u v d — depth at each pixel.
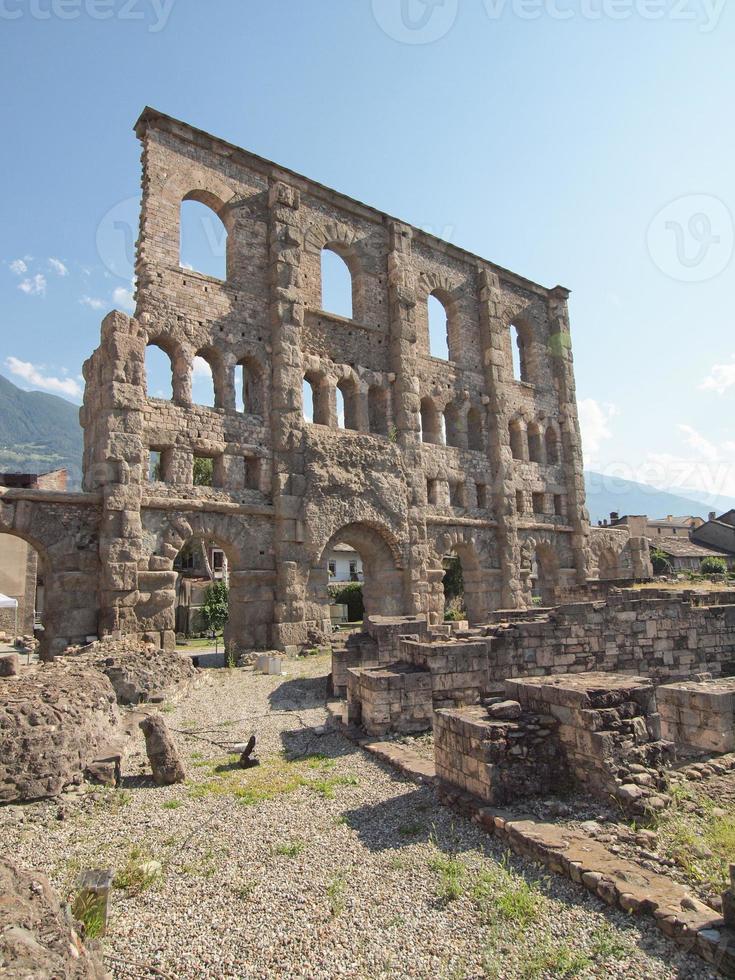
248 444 26.31
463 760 8.38
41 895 4.51
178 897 6.11
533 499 38.97
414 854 6.94
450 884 6.17
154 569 22.83
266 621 25.55
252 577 25.39
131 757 10.98
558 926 5.45
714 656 17.95
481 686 13.19
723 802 7.94
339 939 5.40
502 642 15.12
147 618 22.30
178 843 7.39
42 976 3.49
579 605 16.20
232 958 5.14
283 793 9.15
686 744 10.11
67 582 21.38
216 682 19.75
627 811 7.30
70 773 8.90
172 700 16.19
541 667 15.49
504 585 34.78
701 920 5.16
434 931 5.48
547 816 7.45
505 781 7.82
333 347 30.47
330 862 6.83
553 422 40.91
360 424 30.39
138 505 22.56
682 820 7.34
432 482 33.12
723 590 23.41
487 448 36.34
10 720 8.66
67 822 7.99
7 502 20.80
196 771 10.34
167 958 5.13
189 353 25.41
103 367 23.44
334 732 12.75
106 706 11.20
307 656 24.97
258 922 5.67
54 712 9.20
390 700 12.16
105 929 5.41
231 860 6.93
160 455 24.91
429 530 32.34
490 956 5.09
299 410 27.45
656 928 5.33
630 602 16.88
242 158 28.83
